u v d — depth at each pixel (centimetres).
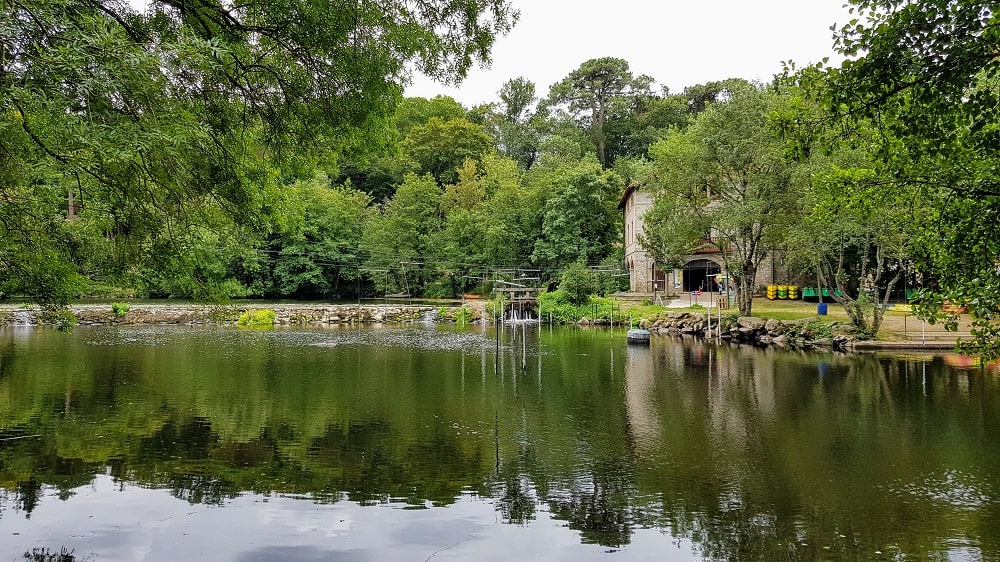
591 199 5978
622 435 1383
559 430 1424
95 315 4766
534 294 5553
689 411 1638
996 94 709
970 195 734
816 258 3203
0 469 1108
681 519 909
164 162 711
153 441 1300
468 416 1568
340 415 1568
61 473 1088
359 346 3272
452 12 1011
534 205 6488
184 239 923
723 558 787
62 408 1612
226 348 3111
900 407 1677
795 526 884
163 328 4400
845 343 3080
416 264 6316
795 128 768
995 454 1228
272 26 904
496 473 1111
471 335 3984
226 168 851
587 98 8588
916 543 828
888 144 764
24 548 798
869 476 1096
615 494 1010
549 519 908
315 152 1085
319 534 853
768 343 3412
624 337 3856
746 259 3850
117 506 942
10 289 1034
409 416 1566
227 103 895
